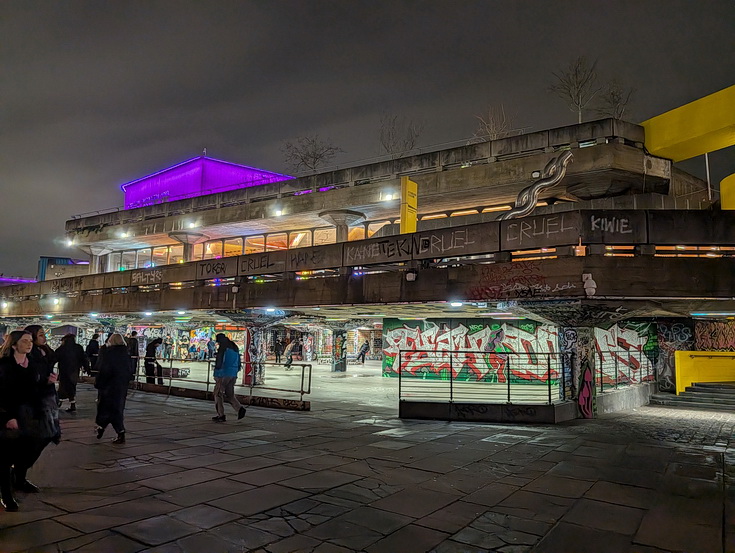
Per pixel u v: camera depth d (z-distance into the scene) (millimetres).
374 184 25172
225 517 5438
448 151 23922
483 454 8820
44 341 7316
